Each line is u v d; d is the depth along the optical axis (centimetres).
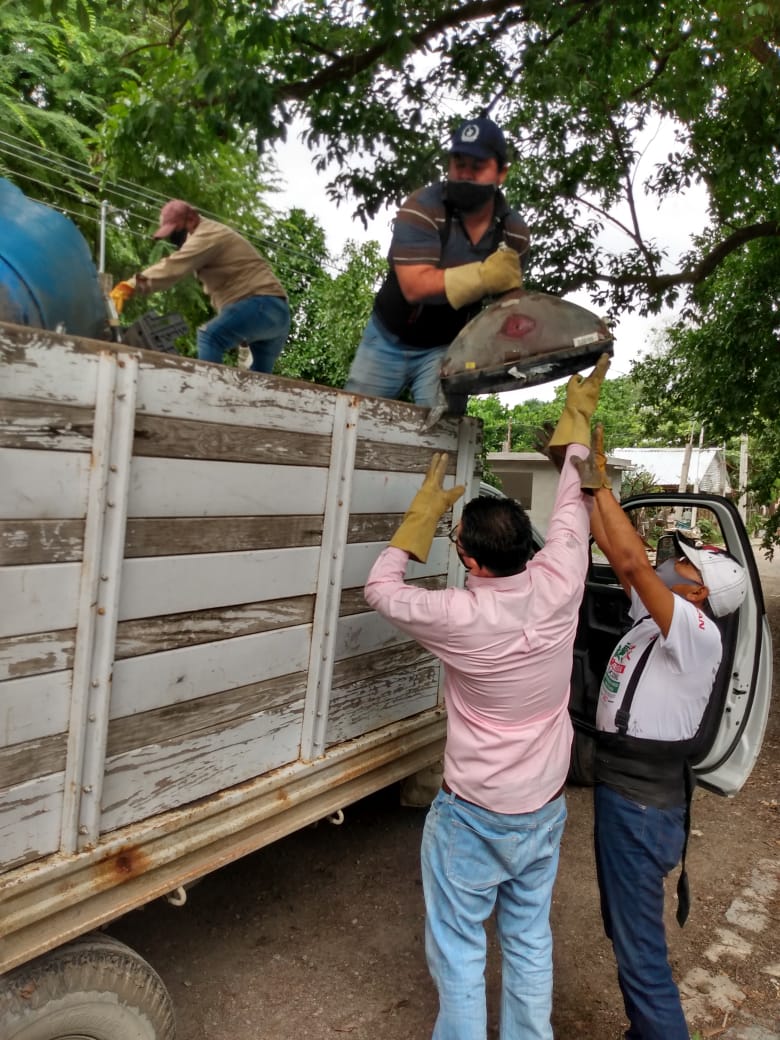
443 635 203
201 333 355
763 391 830
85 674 168
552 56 549
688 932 329
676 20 566
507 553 206
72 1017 173
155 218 1016
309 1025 262
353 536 250
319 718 244
